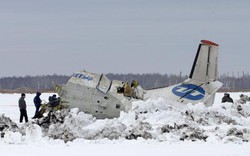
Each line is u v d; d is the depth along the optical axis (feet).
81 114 189.26
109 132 162.50
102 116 232.73
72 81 234.38
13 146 147.74
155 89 240.73
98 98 231.30
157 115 207.00
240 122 204.54
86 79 233.96
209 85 240.53
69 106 233.35
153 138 160.56
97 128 163.63
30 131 159.22
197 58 241.96
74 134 161.27
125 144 152.35
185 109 215.31
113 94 231.09
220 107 214.90
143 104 215.72
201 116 204.85
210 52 241.55
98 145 150.20
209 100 239.09
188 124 179.42
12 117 255.29
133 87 234.38
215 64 240.94
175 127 172.96
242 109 228.22
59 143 153.28
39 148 144.56
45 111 233.35
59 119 176.04
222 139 159.43
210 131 170.91
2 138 160.15
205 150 141.08
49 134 161.38
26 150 140.97
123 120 207.51
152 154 134.72
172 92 238.27
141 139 158.40
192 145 150.41
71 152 137.59
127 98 231.30
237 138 157.07
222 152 137.69
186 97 237.66
